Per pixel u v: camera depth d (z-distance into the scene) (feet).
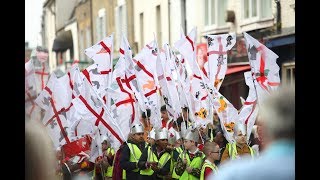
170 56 46.06
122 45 45.42
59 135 43.86
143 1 132.57
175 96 45.50
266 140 25.13
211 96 44.14
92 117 42.86
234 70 91.66
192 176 41.65
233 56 94.07
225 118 43.24
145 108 45.32
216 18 105.09
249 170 29.12
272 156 24.85
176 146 43.68
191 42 45.47
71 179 45.44
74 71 45.03
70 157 45.68
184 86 45.57
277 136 24.49
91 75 46.26
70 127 43.57
